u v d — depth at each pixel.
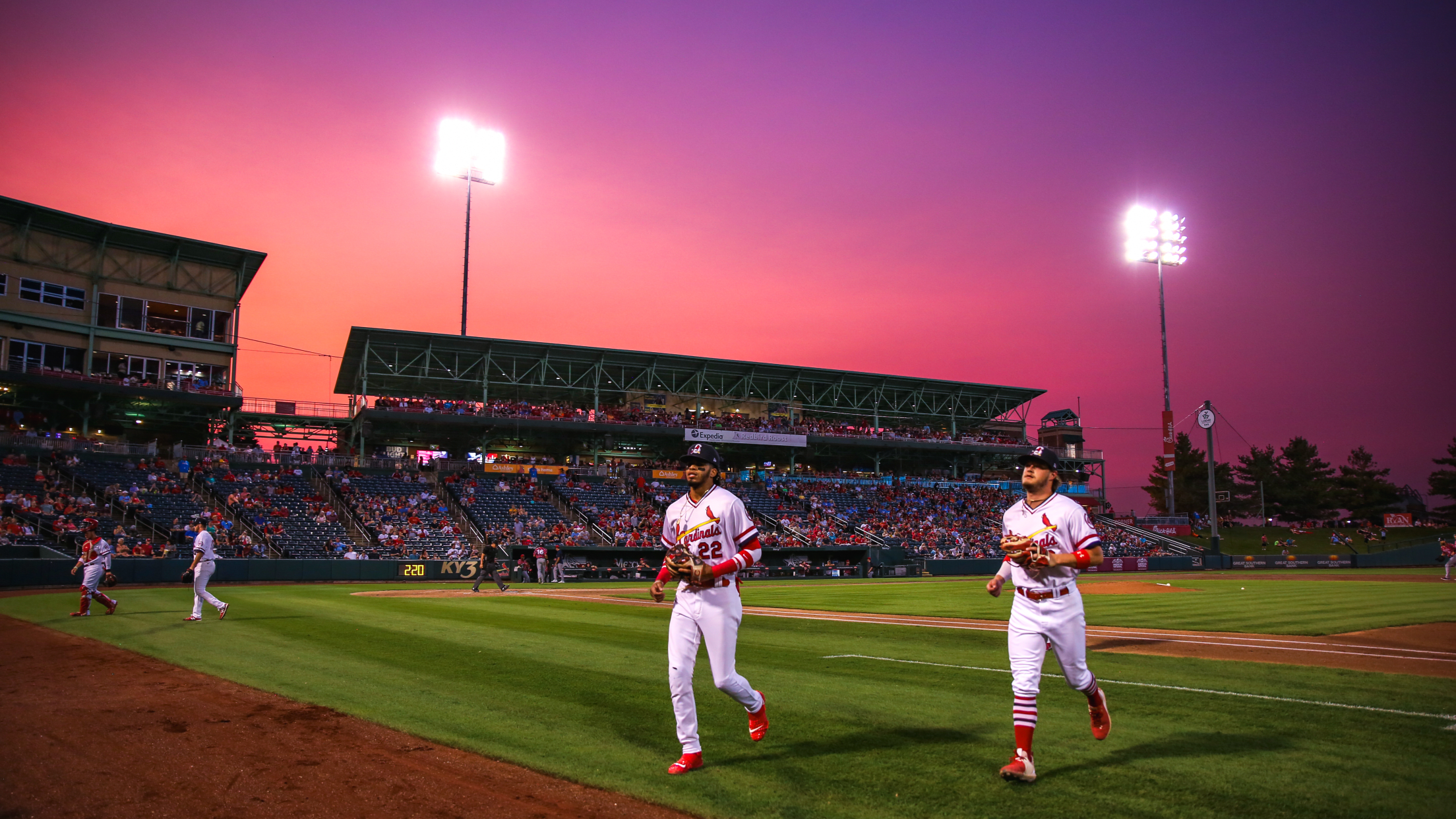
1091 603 20.30
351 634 12.23
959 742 5.75
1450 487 76.12
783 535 46.09
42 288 37.53
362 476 42.75
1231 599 21.83
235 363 42.59
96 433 40.62
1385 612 17.22
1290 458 82.88
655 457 55.28
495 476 46.69
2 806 4.51
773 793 4.64
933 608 19.11
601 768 5.17
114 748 5.68
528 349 48.28
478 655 10.15
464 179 49.91
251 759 5.43
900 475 62.19
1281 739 5.79
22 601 18.11
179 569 27.91
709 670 9.12
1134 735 5.91
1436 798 4.45
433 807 4.53
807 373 56.41
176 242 40.59
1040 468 5.33
